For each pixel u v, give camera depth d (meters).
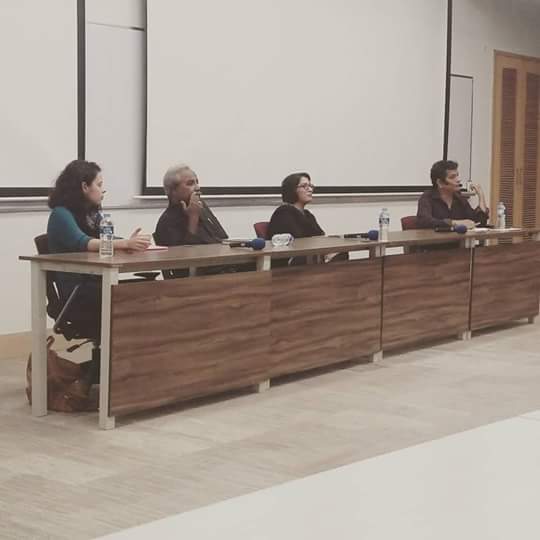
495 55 9.46
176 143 6.38
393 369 5.20
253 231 7.04
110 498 3.04
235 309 4.40
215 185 6.68
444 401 4.45
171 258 4.06
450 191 6.64
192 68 6.45
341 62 7.66
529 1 9.82
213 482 3.21
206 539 0.83
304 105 7.36
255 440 3.76
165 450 3.61
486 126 9.41
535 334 6.41
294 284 4.76
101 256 4.07
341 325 5.09
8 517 2.85
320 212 7.63
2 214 5.41
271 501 0.92
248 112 6.90
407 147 8.40
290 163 7.28
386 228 5.46
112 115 5.98
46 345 4.19
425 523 0.87
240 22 6.77
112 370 3.87
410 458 1.06
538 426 1.21
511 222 9.86
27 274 5.57
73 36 5.69
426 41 8.51
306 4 7.29
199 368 4.25
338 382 4.86
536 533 0.85
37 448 3.63
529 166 10.05
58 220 4.30
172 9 6.28
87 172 4.38
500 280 6.41
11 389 4.67
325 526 0.86
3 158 5.39
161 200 6.34
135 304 3.93
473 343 6.04
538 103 10.09
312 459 3.50
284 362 4.75
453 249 5.97
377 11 7.96
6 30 5.35
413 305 5.65
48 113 5.59
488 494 0.94
